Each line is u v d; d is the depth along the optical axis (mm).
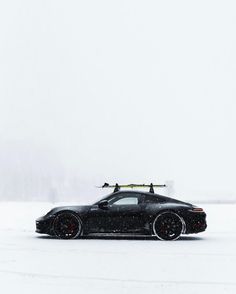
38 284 5930
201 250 8914
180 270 6906
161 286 5855
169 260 7750
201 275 6559
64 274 6574
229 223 15430
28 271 6777
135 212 10312
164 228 10289
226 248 9211
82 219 10406
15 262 7520
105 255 8234
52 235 10883
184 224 10258
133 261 7645
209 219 17125
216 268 7074
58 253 8461
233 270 6922
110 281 6125
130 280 6199
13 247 9219
